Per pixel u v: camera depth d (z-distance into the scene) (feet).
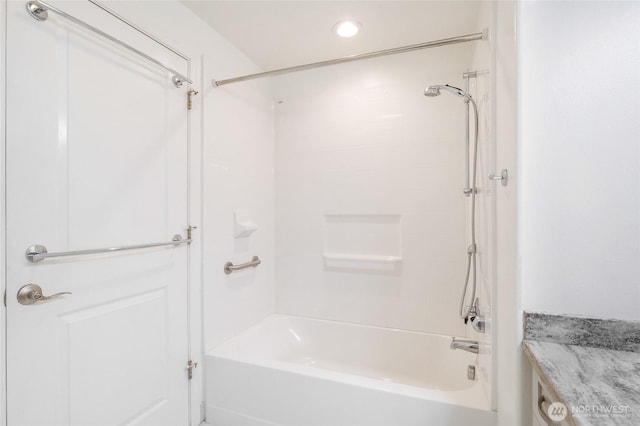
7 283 3.12
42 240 3.41
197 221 5.65
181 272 5.30
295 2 5.33
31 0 3.27
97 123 3.97
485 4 4.79
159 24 4.89
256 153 7.45
